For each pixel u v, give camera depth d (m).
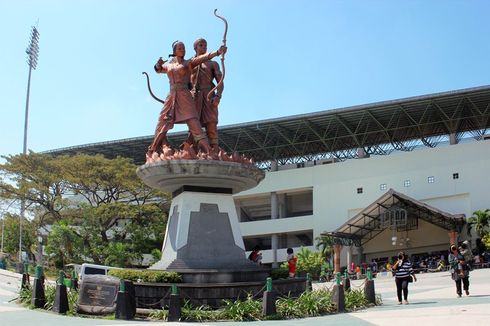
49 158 60.50
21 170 58.19
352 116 62.66
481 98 57.53
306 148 72.94
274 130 67.12
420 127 65.94
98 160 60.34
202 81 20.97
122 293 15.79
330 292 18.39
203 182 19.59
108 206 57.19
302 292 18.89
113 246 54.75
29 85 60.66
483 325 12.30
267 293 15.81
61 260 55.41
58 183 59.69
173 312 15.34
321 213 66.06
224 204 19.98
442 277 37.75
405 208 54.50
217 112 20.83
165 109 20.28
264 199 74.31
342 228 56.59
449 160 59.16
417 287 30.06
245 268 19.11
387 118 63.72
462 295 21.27
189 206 19.53
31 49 60.12
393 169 62.38
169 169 18.53
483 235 52.94
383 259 63.34
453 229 53.44
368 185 63.59
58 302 16.84
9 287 29.17
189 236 19.14
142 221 60.06
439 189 59.09
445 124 64.19
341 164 65.94
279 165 74.56
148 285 17.16
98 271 35.12
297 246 71.31
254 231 69.69
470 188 57.41
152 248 60.34
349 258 59.31
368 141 70.12
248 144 72.69
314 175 67.56
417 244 61.62
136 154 75.94
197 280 17.83
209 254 19.09
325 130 67.31
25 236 62.84
